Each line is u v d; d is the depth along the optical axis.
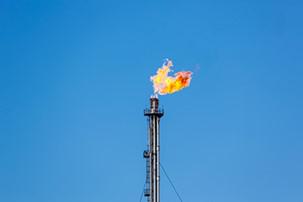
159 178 94.88
